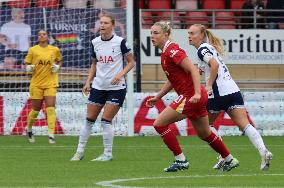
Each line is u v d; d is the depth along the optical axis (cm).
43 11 4953
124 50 3036
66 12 4947
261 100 4684
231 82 2678
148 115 4625
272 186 2180
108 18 3042
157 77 5094
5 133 4644
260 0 5381
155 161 3031
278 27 5228
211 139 2598
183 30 5034
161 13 5528
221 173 2575
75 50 4931
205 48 2616
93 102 3067
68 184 2231
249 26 5375
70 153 3412
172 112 2539
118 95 3047
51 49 4034
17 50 4953
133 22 4709
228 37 5097
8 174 2533
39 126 4641
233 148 3744
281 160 3106
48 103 4050
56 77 4072
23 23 4959
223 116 4641
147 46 5056
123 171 2638
